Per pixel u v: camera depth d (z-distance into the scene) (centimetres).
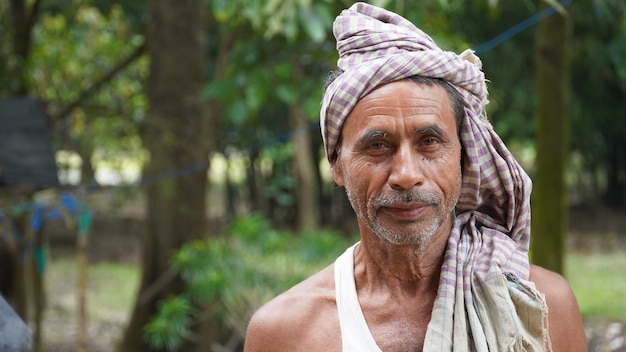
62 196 434
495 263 155
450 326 149
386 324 159
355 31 158
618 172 1305
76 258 1167
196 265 456
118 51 781
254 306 480
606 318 588
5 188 435
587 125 1100
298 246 478
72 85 745
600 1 459
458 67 154
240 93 440
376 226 153
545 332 150
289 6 349
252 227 461
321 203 1320
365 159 152
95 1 717
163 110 558
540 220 399
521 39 937
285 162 1137
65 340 759
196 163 559
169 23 557
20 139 435
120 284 1017
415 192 148
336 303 162
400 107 149
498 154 161
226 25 467
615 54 529
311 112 402
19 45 596
